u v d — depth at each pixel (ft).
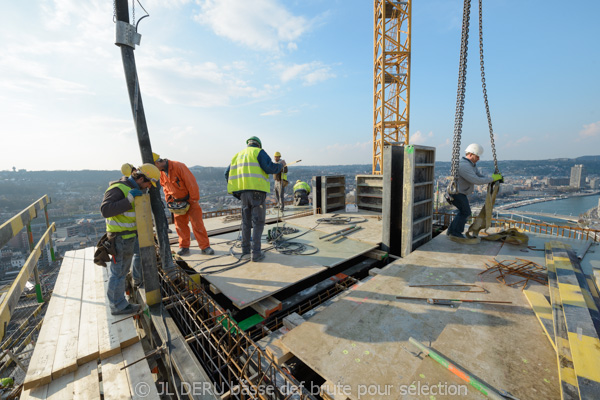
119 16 8.96
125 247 9.07
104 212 8.07
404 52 74.84
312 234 17.46
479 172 14.69
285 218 22.98
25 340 13.44
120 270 9.24
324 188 24.66
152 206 10.43
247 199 12.17
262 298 9.23
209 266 11.83
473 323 7.38
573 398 4.70
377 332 7.14
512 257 12.10
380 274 10.76
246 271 11.34
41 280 17.52
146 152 9.88
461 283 9.78
